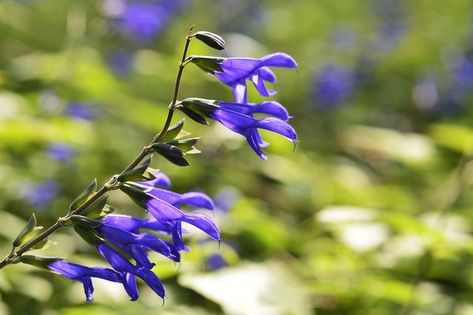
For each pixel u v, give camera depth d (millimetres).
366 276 7539
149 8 11523
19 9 12969
